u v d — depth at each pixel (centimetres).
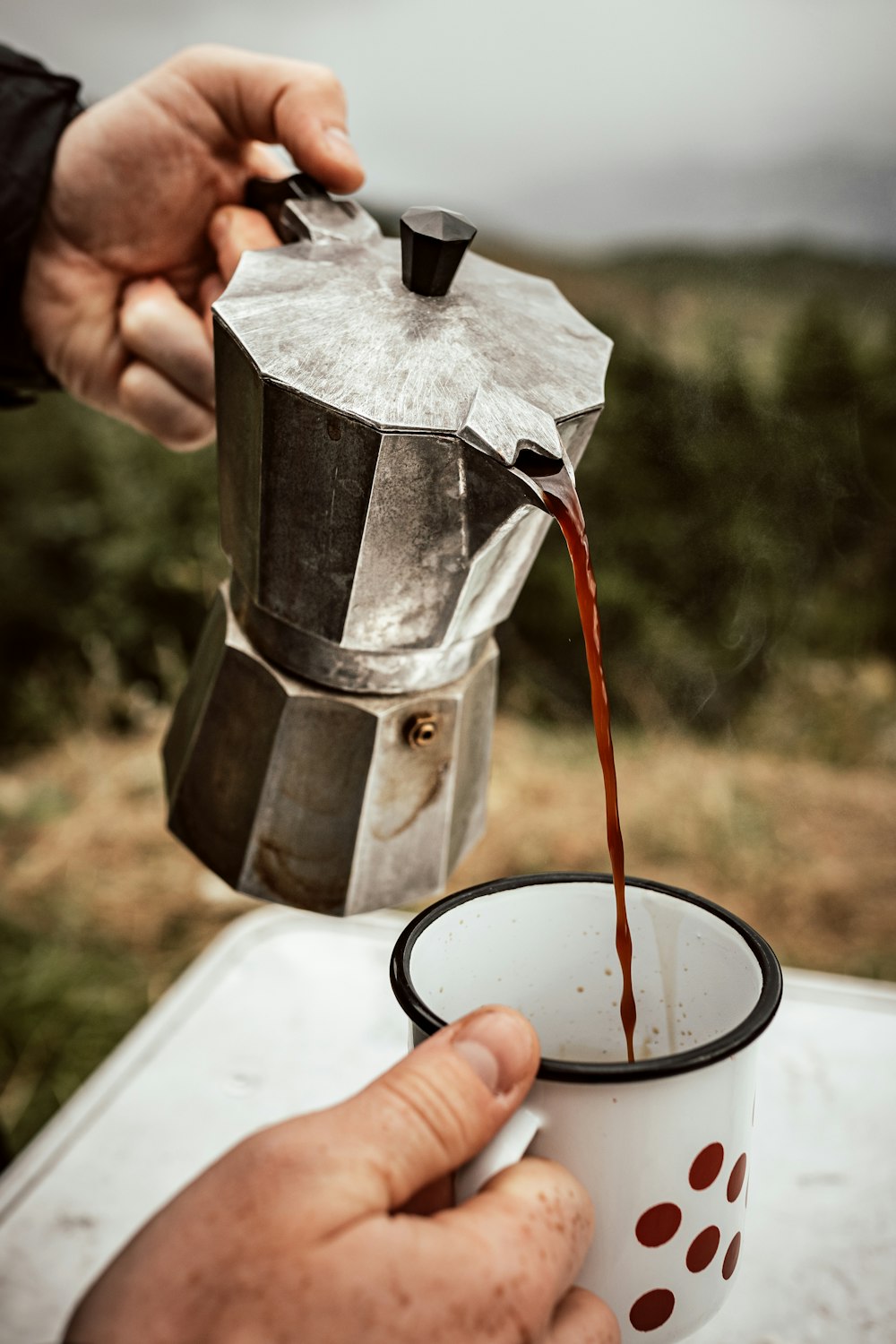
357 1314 40
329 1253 41
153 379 101
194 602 279
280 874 62
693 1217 45
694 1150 44
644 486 260
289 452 51
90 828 228
